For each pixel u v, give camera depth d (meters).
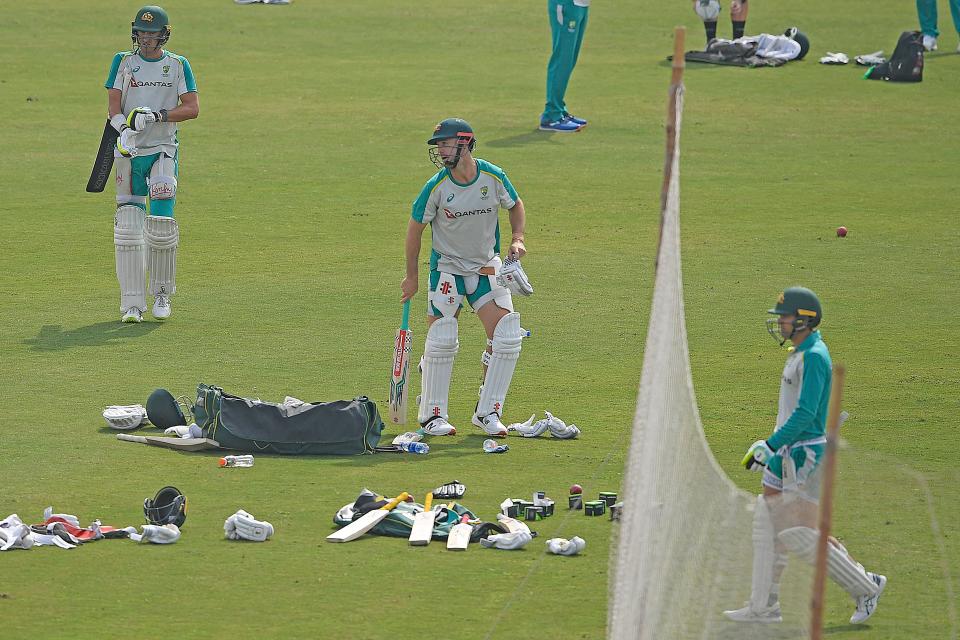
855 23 120.56
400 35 115.38
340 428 36.38
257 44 110.44
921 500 30.02
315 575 28.05
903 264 57.84
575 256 59.06
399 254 59.00
